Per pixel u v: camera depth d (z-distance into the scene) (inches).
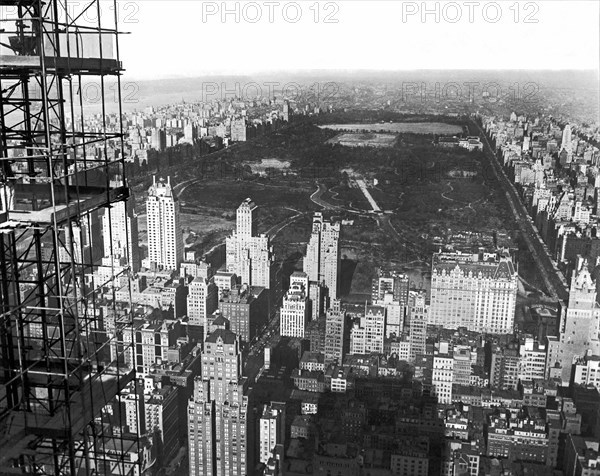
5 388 623.5
